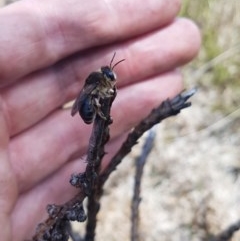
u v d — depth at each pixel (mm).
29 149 129
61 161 133
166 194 195
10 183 118
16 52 118
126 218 188
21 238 130
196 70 228
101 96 73
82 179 75
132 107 131
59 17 121
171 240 183
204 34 233
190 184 197
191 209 190
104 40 125
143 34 130
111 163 89
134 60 129
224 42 233
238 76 226
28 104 126
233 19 238
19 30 118
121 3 124
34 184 131
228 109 219
